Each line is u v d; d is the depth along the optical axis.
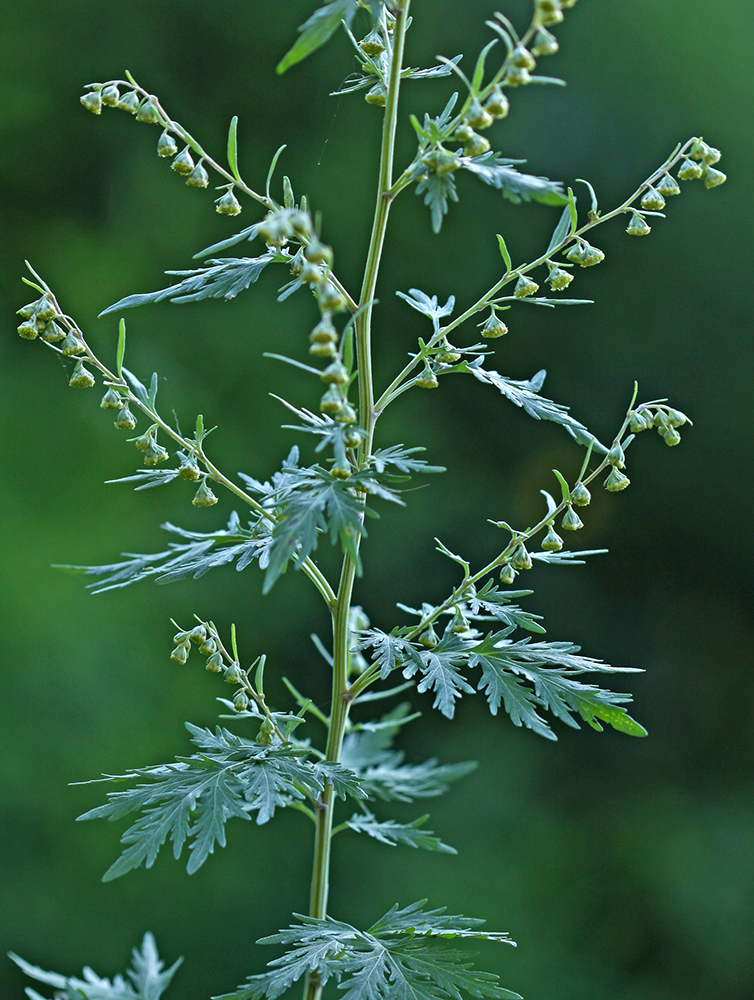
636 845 1.70
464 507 1.75
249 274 0.85
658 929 1.64
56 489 1.66
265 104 1.70
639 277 1.74
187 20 1.70
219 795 0.84
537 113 1.72
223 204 0.84
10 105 1.69
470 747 1.70
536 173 1.72
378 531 1.71
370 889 1.57
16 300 1.71
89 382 0.85
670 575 1.80
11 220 1.71
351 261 1.71
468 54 1.64
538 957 1.56
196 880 1.53
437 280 1.73
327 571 1.70
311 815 0.88
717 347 1.76
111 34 1.69
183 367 1.70
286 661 1.67
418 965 0.85
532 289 0.85
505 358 1.74
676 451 1.77
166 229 1.74
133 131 1.72
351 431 0.82
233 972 1.50
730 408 1.76
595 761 1.75
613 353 1.76
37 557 1.62
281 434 1.72
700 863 1.69
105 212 1.74
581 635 1.77
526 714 0.84
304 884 1.56
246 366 1.72
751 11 1.73
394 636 0.86
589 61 1.72
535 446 1.76
